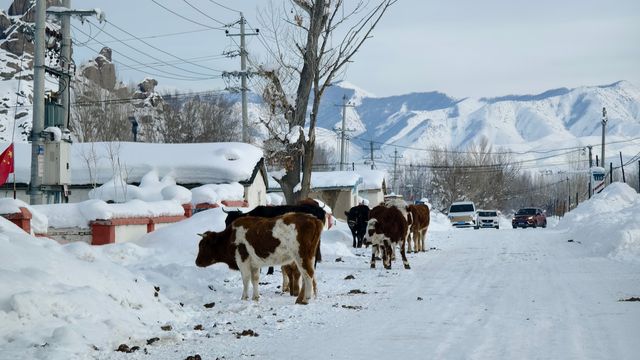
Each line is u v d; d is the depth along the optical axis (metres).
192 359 9.16
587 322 11.42
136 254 19.89
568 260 22.78
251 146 37.44
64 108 28.56
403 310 13.20
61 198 27.77
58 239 21.75
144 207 24.36
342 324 11.80
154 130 74.62
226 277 18.00
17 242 12.06
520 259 23.67
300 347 9.92
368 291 16.06
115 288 12.23
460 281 17.73
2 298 10.07
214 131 73.00
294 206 19.42
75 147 36.81
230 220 19.45
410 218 26.58
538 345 9.67
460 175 100.25
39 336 9.56
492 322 11.65
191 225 23.50
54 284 11.15
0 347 9.12
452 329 11.10
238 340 10.52
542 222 68.38
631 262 21.33
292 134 31.30
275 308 13.65
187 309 13.35
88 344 9.64
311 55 31.20
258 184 37.00
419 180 127.12
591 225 31.75
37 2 23.64
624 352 9.14
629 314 12.12
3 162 25.80
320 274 19.55
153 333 10.82
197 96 78.69
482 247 30.30
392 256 23.58
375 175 66.12
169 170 34.88
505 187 112.31
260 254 14.48
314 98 31.59
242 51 45.84
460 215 64.19
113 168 33.28
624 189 47.69
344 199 57.19
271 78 31.53
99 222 21.69
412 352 9.42
